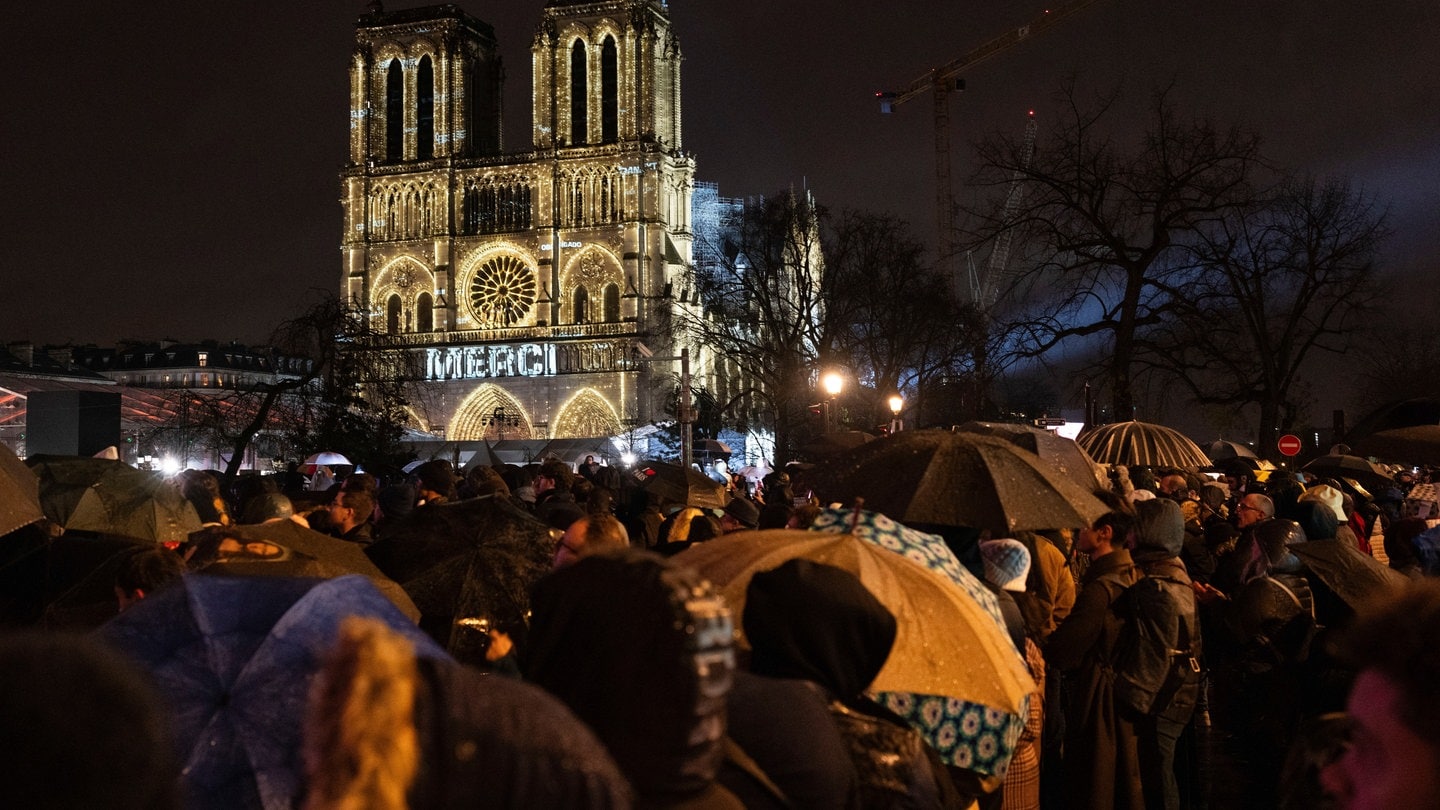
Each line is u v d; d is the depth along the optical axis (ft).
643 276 459.32
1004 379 168.76
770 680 15.78
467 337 469.98
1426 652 11.01
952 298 283.38
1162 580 37.04
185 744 16.25
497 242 473.67
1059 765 38.29
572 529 29.91
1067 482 33.71
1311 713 34.96
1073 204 159.53
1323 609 39.34
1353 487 78.64
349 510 45.01
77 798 7.36
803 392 289.33
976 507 31.50
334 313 239.50
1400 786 11.04
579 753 10.36
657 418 442.91
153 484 42.63
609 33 467.93
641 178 461.78
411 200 480.64
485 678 10.65
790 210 297.94
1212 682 51.26
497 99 505.66
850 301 288.92
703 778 12.76
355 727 9.32
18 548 34.65
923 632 21.90
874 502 32.24
